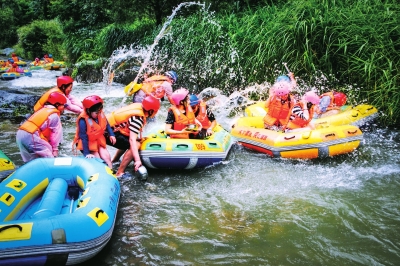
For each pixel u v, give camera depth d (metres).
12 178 3.73
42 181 3.91
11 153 5.66
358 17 7.79
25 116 7.66
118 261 3.17
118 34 14.00
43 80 13.40
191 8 12.49
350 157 5.43
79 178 3.97
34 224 2.80
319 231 3.61
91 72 13.00
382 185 4.54
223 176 4.86
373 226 3.68
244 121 6.28
